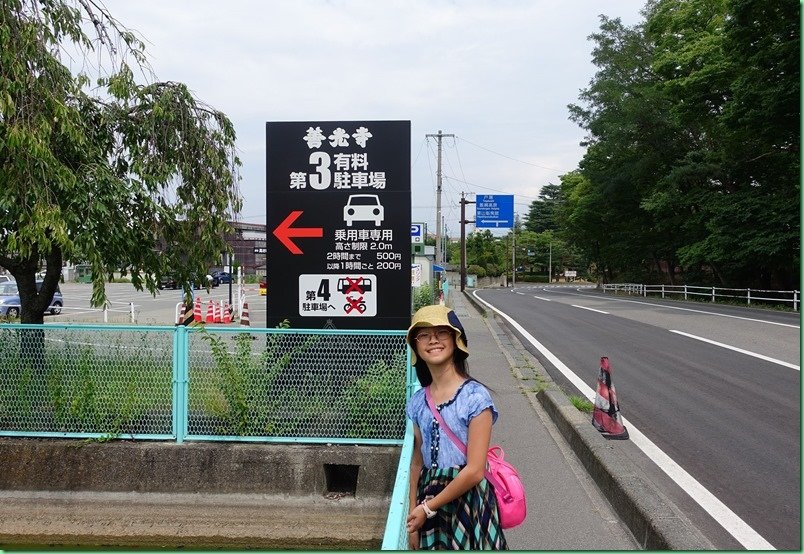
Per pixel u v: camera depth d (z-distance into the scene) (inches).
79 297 1390.3
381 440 241.8
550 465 231.3
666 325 697.0
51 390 247.1
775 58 836.6
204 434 245.1
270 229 278.5
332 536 230.4
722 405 320.2
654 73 1365.7
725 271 1267.2
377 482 237.6
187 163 297.7
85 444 243.0
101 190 249.0
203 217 300.4
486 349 520.4
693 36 1185.4
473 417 107.9
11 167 220.7
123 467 241.6
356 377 245.3
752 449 248.2
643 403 327.0
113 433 245.4
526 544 165.8
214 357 245.0
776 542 168.1
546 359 476.7
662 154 1398.9
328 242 277.1
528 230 4109.3
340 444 242.8
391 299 275.0
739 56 914.1
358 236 276.1
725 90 1054.4
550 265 3742.6
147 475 240.8
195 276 312.3
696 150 1299.2
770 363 434.6
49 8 254.1
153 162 289.0
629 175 1473.9
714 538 170.7
